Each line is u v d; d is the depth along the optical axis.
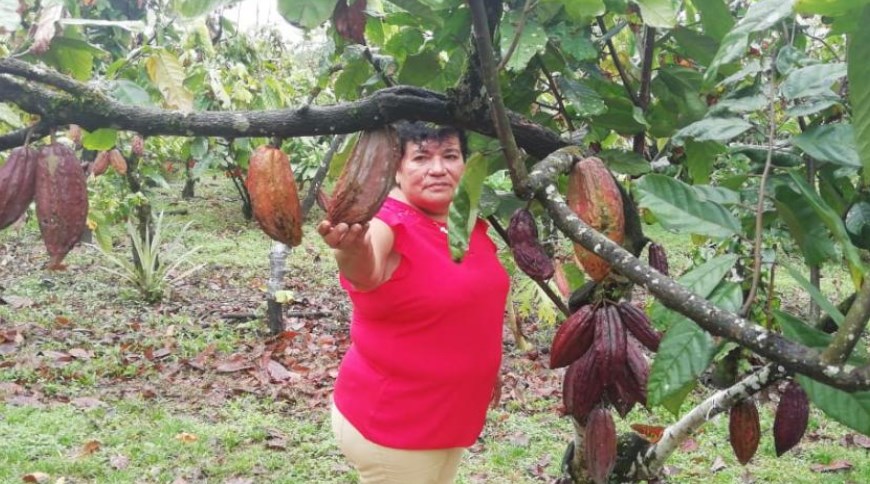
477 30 1.15
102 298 7.38
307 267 9.35
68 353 5.70
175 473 4.05
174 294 7.66
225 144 8.12
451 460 2.38
